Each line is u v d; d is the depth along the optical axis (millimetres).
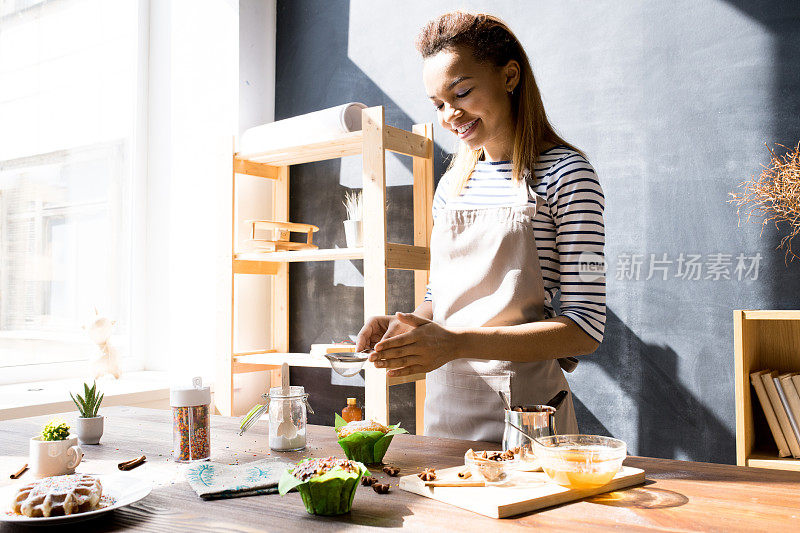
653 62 2305
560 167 1419
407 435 1382
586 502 907
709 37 2215
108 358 2648
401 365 1134
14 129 2689
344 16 3045
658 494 934
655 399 2256
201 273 3012
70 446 1132
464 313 1483
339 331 2980
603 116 2387
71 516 831
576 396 2398
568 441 1013
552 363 1464
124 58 3148
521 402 1400
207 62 3084
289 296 3143
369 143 2455
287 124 2705
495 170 1545
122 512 896
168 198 3146
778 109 2096
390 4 2916
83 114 2963
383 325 1378
